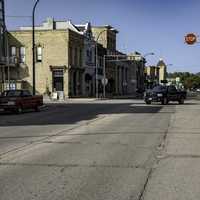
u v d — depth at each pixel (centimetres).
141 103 5050
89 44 7925
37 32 6894
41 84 6906
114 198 792
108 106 4284
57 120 2538
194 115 2894
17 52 6944
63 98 6225
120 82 10669
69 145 1456
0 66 5375
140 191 841
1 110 3319
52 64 6856
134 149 1370
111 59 9575
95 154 1271
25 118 2775
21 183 902
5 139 1634
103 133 1819
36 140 1593
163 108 3838
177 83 14500
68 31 6806
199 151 1328
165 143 1508
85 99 6438
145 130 1936
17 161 1152
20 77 6919
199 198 791
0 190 845
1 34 5081
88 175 982
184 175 984
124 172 1016
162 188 864
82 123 2305
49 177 959
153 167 1077
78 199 784
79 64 7388
